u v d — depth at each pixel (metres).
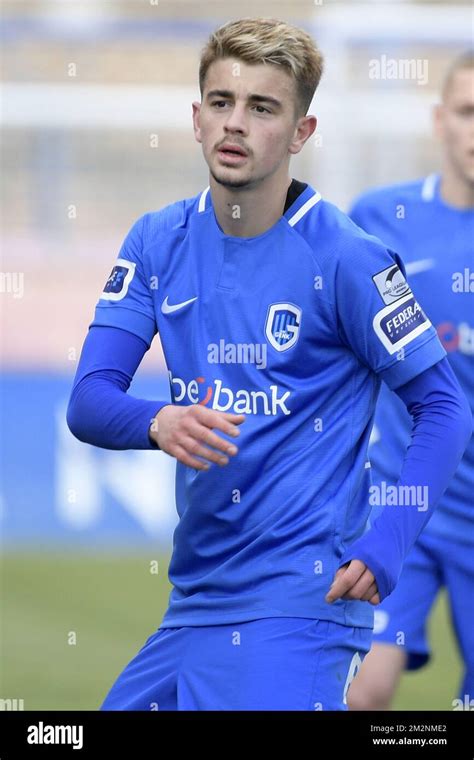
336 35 33.22
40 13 36.50
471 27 32.88
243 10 36.88
